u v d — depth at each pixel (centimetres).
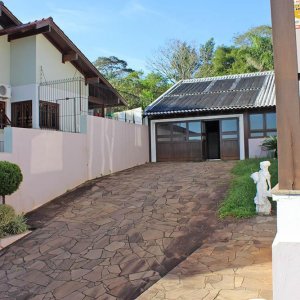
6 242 680
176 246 607
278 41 307
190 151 1551
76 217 815
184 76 3456
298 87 302
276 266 300
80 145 1120
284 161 304
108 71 3719
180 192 937
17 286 525
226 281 454
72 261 589
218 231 654
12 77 1260
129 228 708
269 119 1434
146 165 1468
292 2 306
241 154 1464
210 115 1516
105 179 1166
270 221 679
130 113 1680
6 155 845
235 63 3250
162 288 450
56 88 1313
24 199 886
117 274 529
